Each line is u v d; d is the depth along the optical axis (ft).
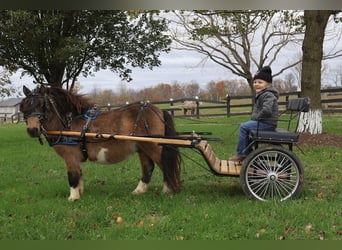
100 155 22.00
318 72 43.24
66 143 21.50
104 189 24.44
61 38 52.11
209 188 23.73
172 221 17.69
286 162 20.30
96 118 22.15
